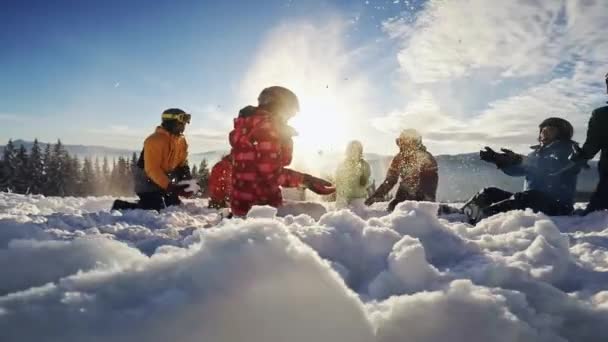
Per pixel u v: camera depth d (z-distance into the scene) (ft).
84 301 2.74
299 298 3.12
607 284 5.93
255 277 3.18
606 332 4.59
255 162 12.82
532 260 6.74
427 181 19.07
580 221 13.24
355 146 20.58
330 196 23.81
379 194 20.39
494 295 4.59
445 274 5.59
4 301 2.70
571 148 15.74
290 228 7.55
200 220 14.37
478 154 16.96
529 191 15.47
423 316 3.90
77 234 9.32
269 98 13.20
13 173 170.30
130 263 3.72
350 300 3.33
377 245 6.92
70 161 184.85
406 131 19.49
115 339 2.47
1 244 5.89
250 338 2.77
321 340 2.95
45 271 4.39
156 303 2.76
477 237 9.00
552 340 4.06
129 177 203.41
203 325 2.69
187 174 20.66
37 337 2.42
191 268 3.29
